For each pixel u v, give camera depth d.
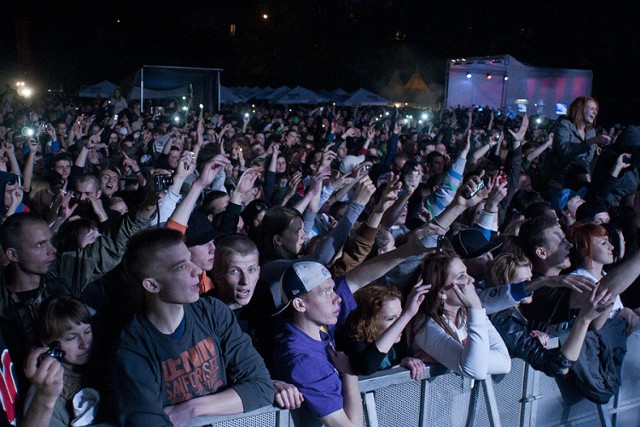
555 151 8.41
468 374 3.27
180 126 19.05
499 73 28.58
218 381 2.88
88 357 2.96
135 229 3.76
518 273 4.07
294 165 10.91
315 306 3.13
